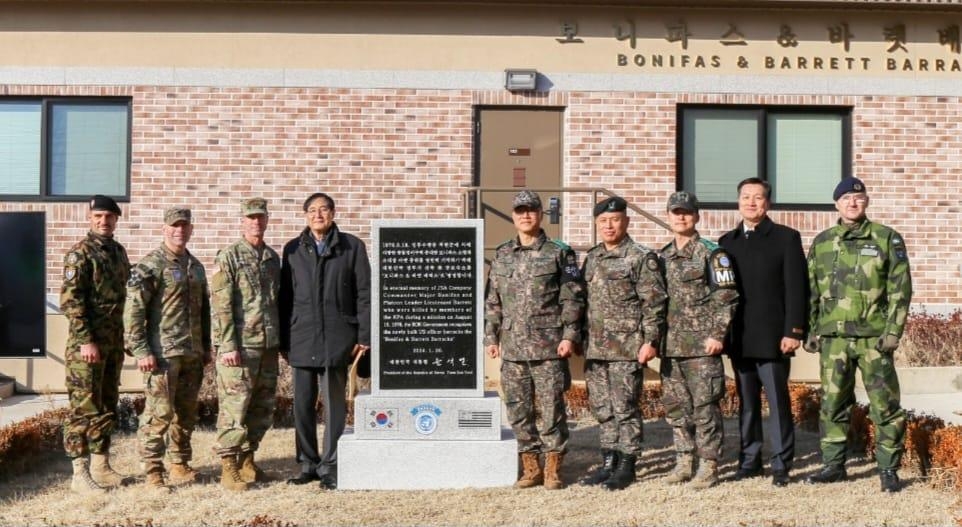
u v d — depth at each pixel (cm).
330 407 766
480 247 765
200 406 991
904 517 664
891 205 1299
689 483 754
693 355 751
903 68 1306
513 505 700
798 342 756
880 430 736
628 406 753
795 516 666
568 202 1279
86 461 751
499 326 775
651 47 1291
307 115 1271
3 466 786
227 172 1265
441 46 1281
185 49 1272
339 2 1262
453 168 1275
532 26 1285
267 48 1273
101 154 1284
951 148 1304
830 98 1299
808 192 1318
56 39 1272
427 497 723
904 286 727
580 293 750
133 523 653
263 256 764
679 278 755
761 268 762
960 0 1266
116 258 781
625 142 1286
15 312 1173
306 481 771
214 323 754
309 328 759
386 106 1274
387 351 763
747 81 1296
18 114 1285
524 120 1289
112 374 793
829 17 1302
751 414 782
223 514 679
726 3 1273
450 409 758
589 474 798
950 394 1110
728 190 1309
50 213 1259
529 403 755
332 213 774
